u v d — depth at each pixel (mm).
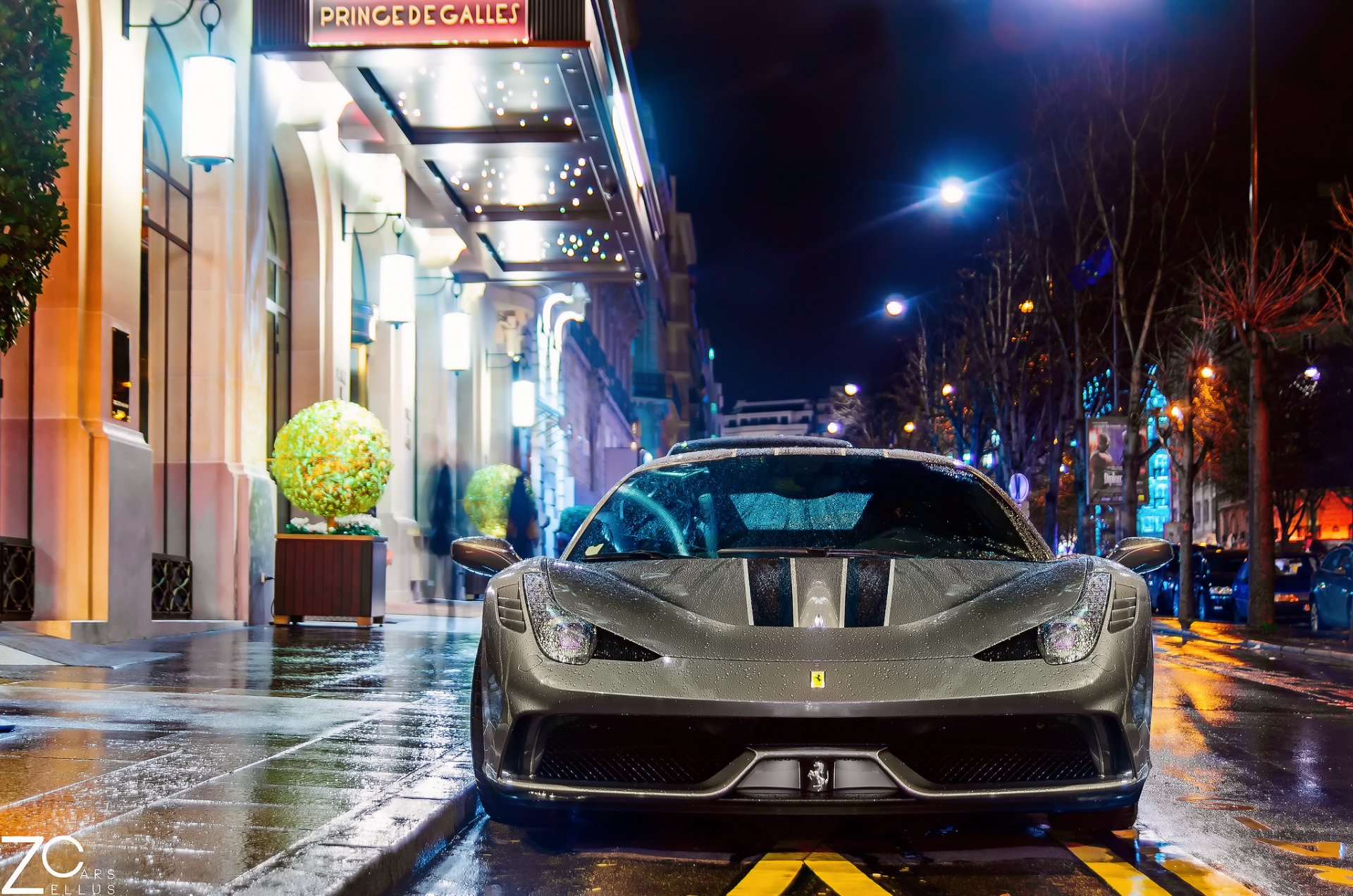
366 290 19547
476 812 4910
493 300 27172
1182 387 29656
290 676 8812
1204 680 11414
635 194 18016
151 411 12898
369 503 14273
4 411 10461
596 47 13055
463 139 15227
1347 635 18109
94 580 10516
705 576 4535
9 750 5461
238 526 13688
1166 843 4590
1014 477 28234
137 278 11375
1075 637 4168
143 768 5094
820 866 4176
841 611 4227
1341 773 6199
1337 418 38719
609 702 3996
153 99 12938
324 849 3795
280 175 16203
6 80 4980
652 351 74438
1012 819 4938
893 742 3955
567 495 37531
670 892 3854
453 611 18375
